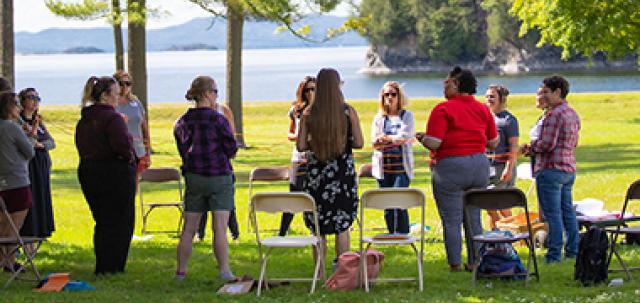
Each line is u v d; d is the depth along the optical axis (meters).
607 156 22.88
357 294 7.38
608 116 34.91
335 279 7.73
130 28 25.61
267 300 7.17
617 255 7.97
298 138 7.86
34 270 8.27
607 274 7.86
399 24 134.75
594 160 22.02
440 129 8.08
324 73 7.78
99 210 8.64
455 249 8.39
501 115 10.02
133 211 8.80
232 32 27.69
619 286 7.55
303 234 11.79
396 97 10.23
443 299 7.12
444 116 8.09
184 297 7.44
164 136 30.78
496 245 8.08
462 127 8.10
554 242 8.89
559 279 7.97
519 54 120.31
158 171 12.35
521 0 25.81
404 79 101.19
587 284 7.70
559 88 8.70
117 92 8.57
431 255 9.63
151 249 10.51
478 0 129.75
